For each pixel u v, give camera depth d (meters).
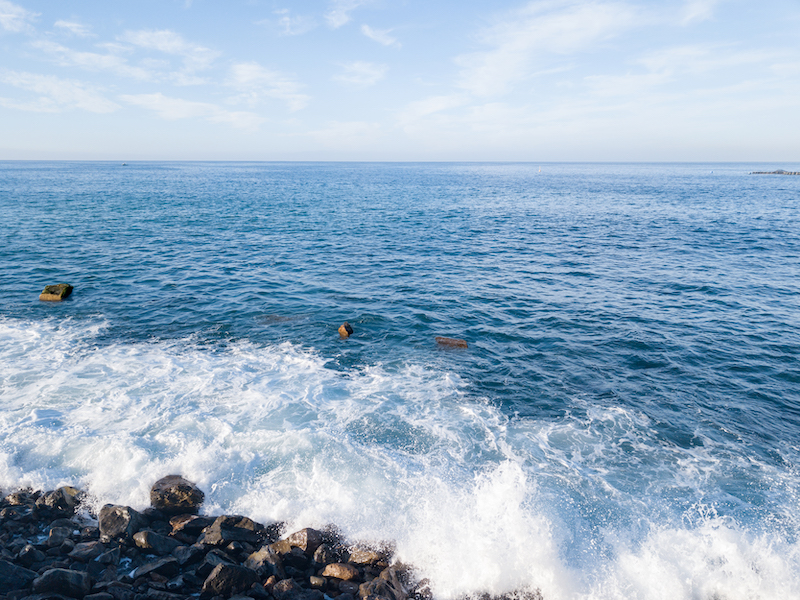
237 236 38.78
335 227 44.75
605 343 18.28
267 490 9.99
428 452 11.41
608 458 11.44
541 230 44.38
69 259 28.94
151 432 11.73
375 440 11.80
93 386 14.06
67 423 12.02
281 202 67.06
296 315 20.77
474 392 14.48
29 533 8.80
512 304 22.75
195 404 13.22
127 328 18.78
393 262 30.88
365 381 14.98
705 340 18.55
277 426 12.23
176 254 31.47
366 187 102.81
